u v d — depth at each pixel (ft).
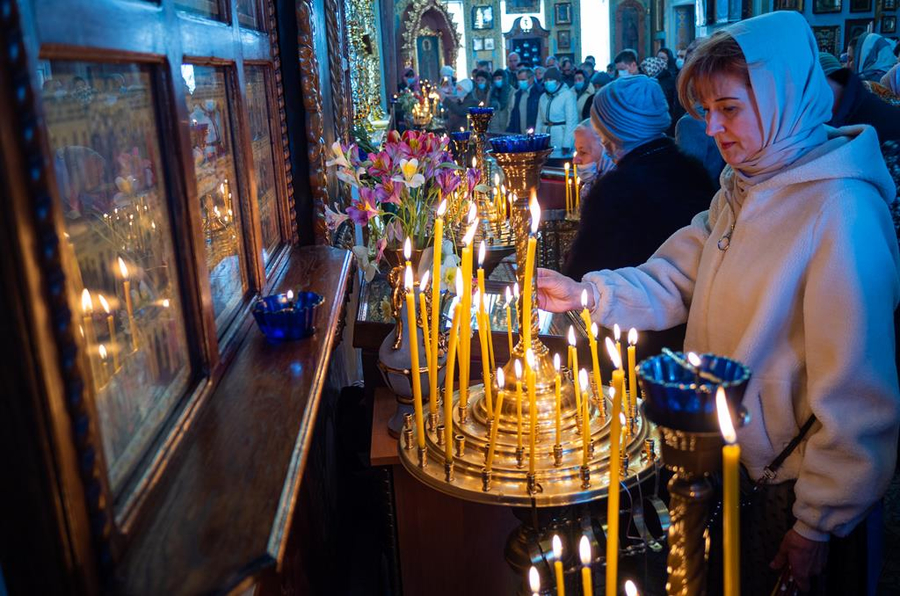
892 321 4.16
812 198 4.28
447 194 5.60
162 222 2.79
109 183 2.30
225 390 3.13
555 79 32.99
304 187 6.16
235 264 4.03
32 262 1.63
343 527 7.17
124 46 2.31
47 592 1.78
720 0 42.60
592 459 4.06
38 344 1.64
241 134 4.17
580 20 58.75
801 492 4.22
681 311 5.52
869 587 4.49
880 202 4.29
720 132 4.46
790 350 4.41
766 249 4.45
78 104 2.10
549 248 10.85
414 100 27.66
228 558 1.98
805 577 4.30
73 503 1.76
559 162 24.59
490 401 4.42
